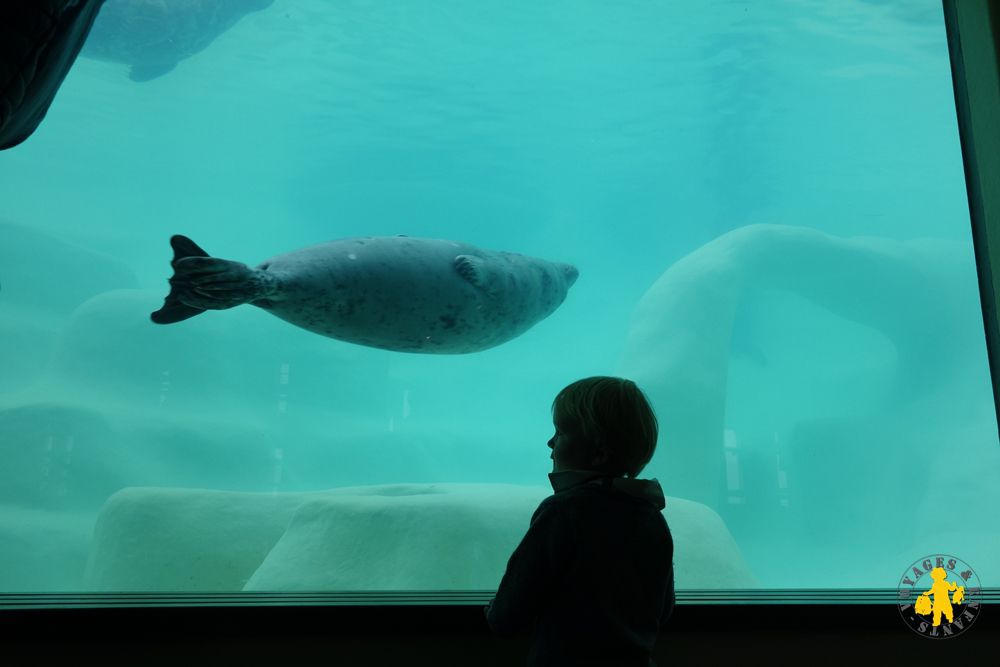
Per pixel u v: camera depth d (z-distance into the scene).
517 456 16.14
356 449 14.15
